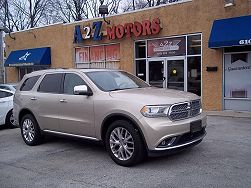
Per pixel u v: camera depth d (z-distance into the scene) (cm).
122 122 610
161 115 580
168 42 1463
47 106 772
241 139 804
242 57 1250
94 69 751
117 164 631
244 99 1256
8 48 2364
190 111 620
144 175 563
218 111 1298
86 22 1783
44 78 817
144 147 595
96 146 789
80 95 696
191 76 1403
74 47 1880
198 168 586
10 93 1160
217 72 1308
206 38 1327
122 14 1603
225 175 545
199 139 634
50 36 2025
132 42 1584
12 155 742
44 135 809
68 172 601
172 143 582
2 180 574
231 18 1236
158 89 694
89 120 674
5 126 1202
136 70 1595
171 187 504
